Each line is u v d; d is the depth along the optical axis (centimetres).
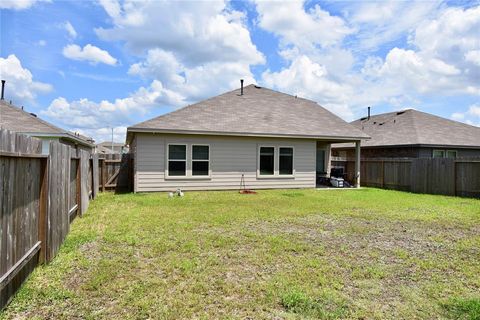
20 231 315
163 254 443
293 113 1590
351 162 1770
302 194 1210
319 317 278
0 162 263
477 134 1855
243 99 1595
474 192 1147
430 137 1642
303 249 477
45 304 295
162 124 1225
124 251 455
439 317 282
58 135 1242
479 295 327
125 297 309
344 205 927
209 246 483
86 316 274
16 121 1255
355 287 344
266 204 928
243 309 290
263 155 1385
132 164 1366
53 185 423
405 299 317
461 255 464
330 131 1473
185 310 285
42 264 389
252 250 466
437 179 1271
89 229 591
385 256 454
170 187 1253
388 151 1741
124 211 796
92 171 1021
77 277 359
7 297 288
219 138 1315
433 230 621
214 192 1251
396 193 1296
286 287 337
